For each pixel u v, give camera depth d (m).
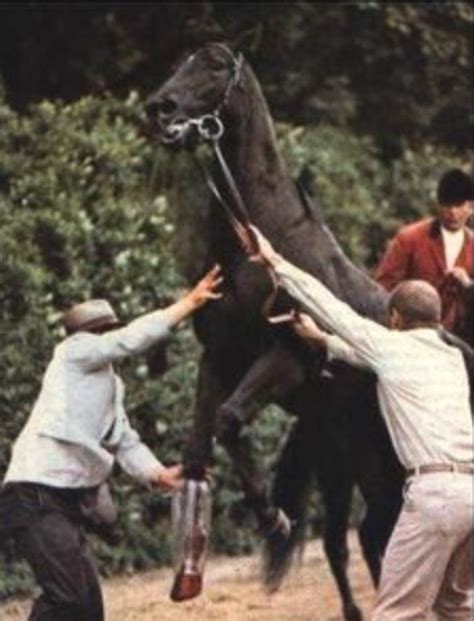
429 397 8.75
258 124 10.09
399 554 8.72
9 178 14.10
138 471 9.43
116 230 14.41
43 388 9.32
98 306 9.56
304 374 9.88
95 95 18.84
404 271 11.83
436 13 19.73
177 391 14.50
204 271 10.11
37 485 9.13
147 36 18.91
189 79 9.92
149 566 14.20
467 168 19.64
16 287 13.24
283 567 11.07
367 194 18.11
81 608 9.13
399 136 20.31
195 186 15.81
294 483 11.29
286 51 19.27
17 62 18.92
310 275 10.00
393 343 8.83
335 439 10.66
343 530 11.75
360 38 19.39
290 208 10.15
